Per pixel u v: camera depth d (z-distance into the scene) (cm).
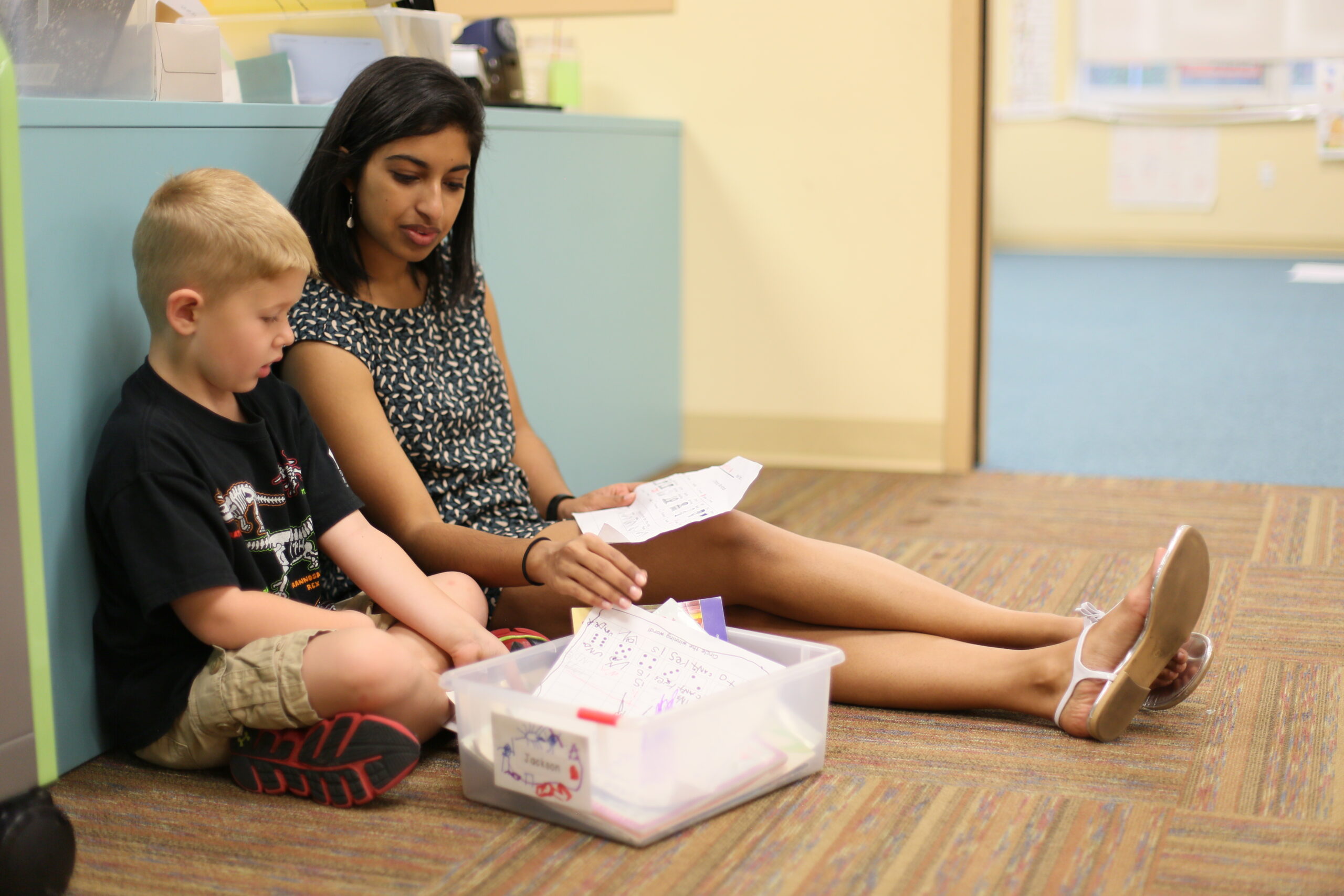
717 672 108
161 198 103
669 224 249
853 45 240
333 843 98
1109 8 638
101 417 110
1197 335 394
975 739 117
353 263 127
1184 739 117
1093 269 588
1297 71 615
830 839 98
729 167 252
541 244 194
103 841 98
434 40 163
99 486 104
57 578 106
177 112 116
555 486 144
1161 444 260
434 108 119
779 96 246
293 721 102
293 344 124
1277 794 105
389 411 127
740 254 254
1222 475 233
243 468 108
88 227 107
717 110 251
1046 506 215
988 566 179
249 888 91
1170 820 101
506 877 92
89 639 110
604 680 108
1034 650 119
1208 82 631
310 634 102
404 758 101
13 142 84
